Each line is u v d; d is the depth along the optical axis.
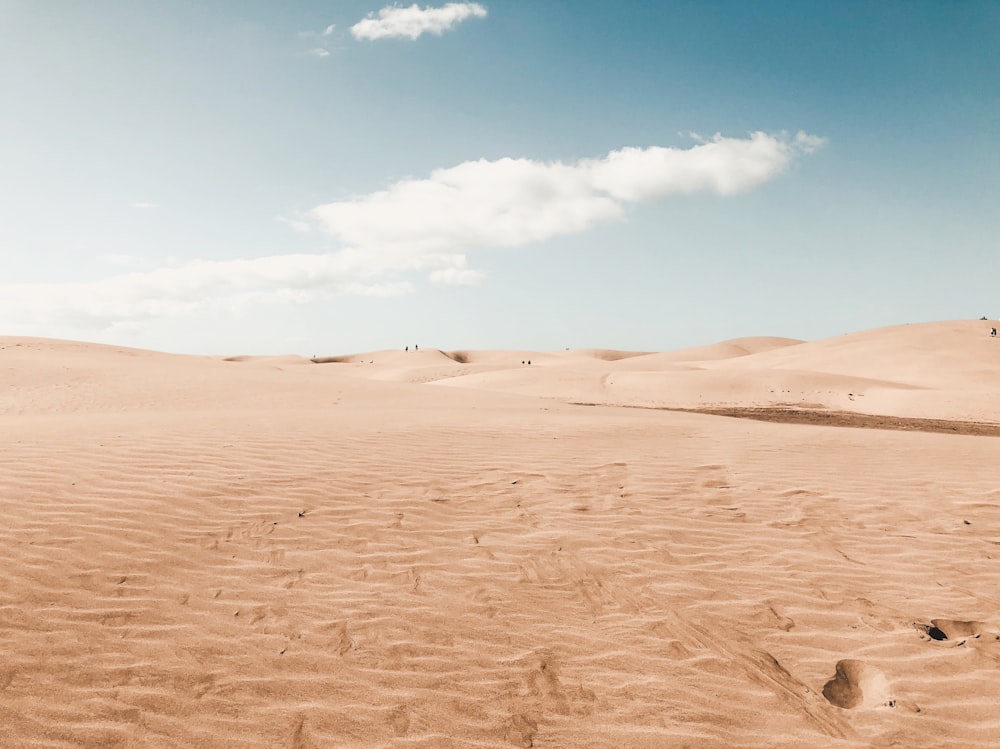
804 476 7.10
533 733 2.75
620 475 7.08
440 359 109.81
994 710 2.97
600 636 3.62
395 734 2.71
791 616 3.88
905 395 29.91
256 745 2.60
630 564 4.62
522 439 9.26
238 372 24.50
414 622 3.72
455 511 5.72
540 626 3.72
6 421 10.99
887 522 5.55
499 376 41.78
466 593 4.12
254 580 4.20
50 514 5.08
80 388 18.77
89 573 4.11
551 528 5.34
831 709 2.98
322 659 3.29
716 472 7.26
